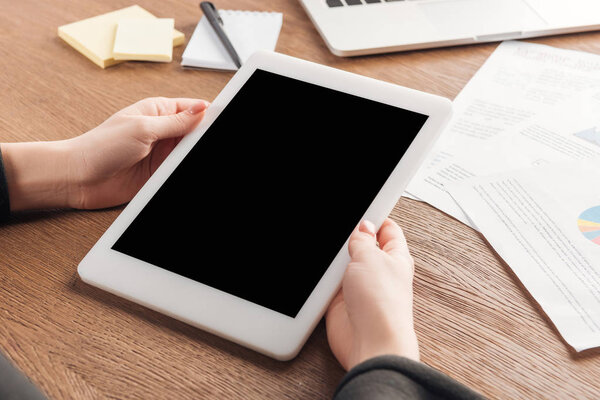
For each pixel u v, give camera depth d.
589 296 0.59
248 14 0.97
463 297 0.61
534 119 0.79
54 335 0.57
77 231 0.67
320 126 0.66
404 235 0.66
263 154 0.65
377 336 0.50
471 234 0.66
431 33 0.92
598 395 0.53
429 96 0.67
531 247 0.64
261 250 0.59
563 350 0.56
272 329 0.55
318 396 0.53
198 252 0.60
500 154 0.74
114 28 0.92
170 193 0.64
